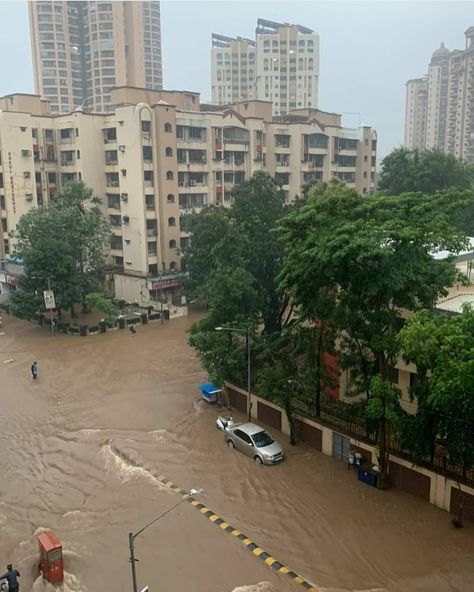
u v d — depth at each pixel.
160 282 60.44
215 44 166.62
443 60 160.62
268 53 150.38
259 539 22.30
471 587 19.33
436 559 20.81
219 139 66.06
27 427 33.09
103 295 54.62
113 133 63.94
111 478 27.30
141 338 50.53
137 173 59.84
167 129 60.56
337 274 24.11
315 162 77.88
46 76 140.00
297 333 30.67
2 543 22.27
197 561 20.98
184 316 57.94
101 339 50.34
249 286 36.47
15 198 63.69
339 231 22.89
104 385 39.53
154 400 36.81
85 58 142.62
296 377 30.22
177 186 62.28
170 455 29.45
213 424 33.12
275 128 73.25
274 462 28.09
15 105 70.19
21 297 52.28
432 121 164.12
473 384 19.72
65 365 43.72
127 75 141.38
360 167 83.81
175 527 23.14
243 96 165.00
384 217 23.83
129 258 62.78
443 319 22.31
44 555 19.67
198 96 73.06
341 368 28.19
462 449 22.02
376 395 23.58
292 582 19.75
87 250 57.91
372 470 26.09
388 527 22.81
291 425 30.03
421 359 21.03
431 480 24.05
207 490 26.00
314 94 153.38
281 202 46.16
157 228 61.56
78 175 64.88
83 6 139.62
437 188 64.25
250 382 33.97
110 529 23.09
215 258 38.88
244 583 19.73
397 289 22.66
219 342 33.72
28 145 63.91
